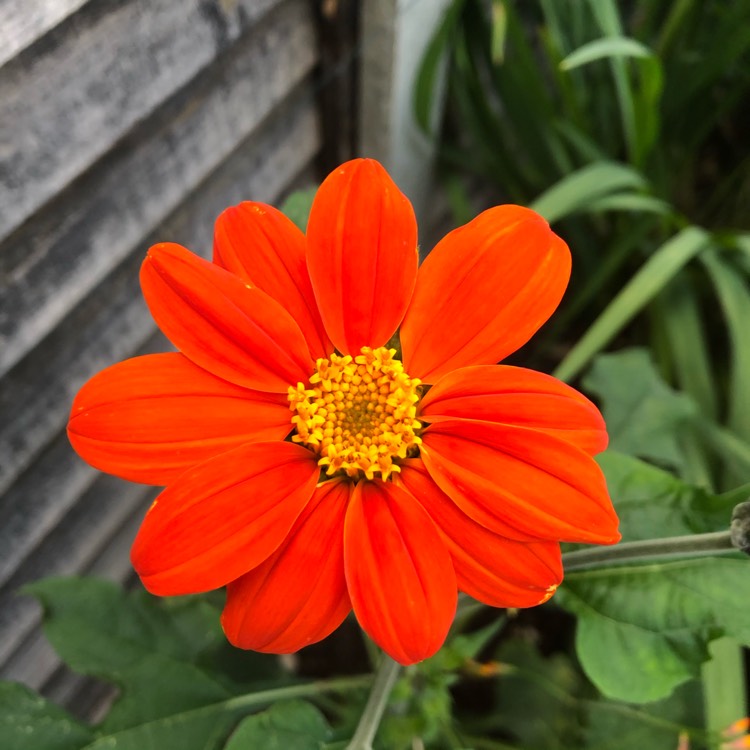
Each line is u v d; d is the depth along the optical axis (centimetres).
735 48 22
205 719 15
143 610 16
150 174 17
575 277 27
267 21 18
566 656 22
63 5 12
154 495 22
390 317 11
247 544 9
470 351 11
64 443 18
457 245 10
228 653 17
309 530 10
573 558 12
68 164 14
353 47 21
